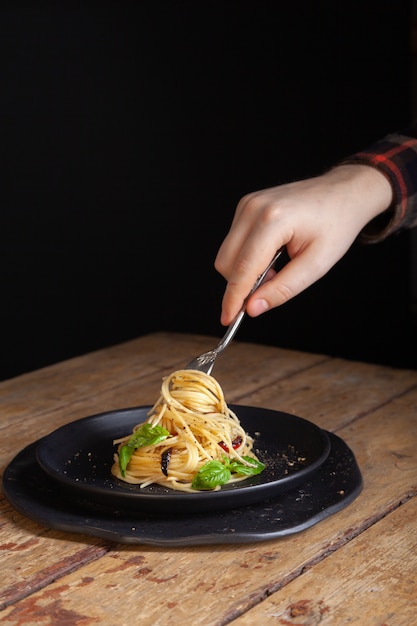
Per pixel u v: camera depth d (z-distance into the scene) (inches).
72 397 57.6
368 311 123.6
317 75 115.0
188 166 116.7
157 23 113.4
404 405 55.1
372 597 37.4
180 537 40.0
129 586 38.1
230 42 114.0
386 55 115.5
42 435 52.1
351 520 42.5
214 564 39.4
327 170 52.3
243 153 116.3
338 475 45.0
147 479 44.6
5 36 108.3
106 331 120.8
